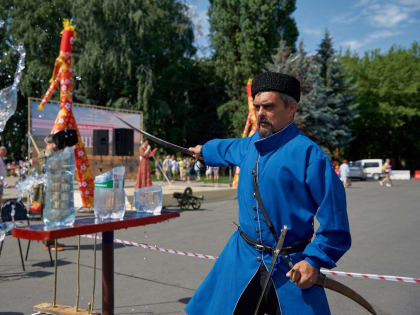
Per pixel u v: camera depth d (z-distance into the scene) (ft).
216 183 80.43
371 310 6.70
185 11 115.03
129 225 8.20
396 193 66.59
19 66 10.63
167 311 13.08
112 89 109.29
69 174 7.60
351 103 125.80
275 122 6.63
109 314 9.16
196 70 140.05
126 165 57.82
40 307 12.40
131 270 18.24
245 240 6.84
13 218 17.92
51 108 45.47
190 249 22.81
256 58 124.16
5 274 17.62
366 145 162.09
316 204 6.49
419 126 160.35
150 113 108.37
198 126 136.98
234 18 128.36
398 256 21.17
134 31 101.81
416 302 14.19
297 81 6.71
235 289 6.64
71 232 7.07
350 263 19.69
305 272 5.93
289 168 6.36
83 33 101.30
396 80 144.77
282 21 130.82
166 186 66.69
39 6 88.48
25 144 94.84
